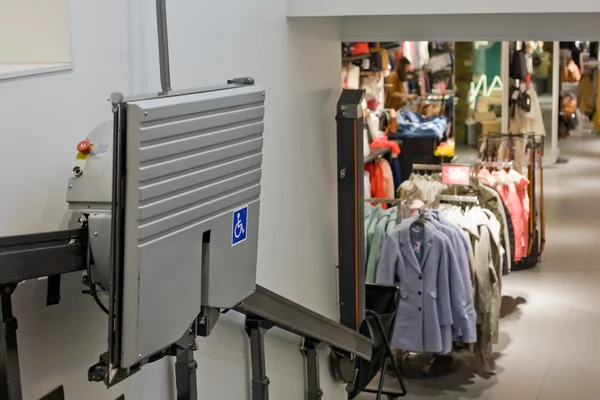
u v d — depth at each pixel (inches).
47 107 79.9
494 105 426.9
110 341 68.2
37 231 78.8
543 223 353.4
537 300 312.0
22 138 76.4
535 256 348.8
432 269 224.5
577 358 261.7
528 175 334.3
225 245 81.2
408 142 355.6
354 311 180.1
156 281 70.4
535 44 515.2
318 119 168.4
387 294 201.3
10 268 67.9
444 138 380.5
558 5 136.3
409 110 375.2
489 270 245.9
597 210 443.5
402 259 226.2
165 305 72.6
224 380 127.4
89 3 86.7
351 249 177.6
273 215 144.1
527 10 137.6
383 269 227.8
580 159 598.2
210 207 76.5
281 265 149.6
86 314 88.0
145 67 98.7
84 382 88.3
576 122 753.0
